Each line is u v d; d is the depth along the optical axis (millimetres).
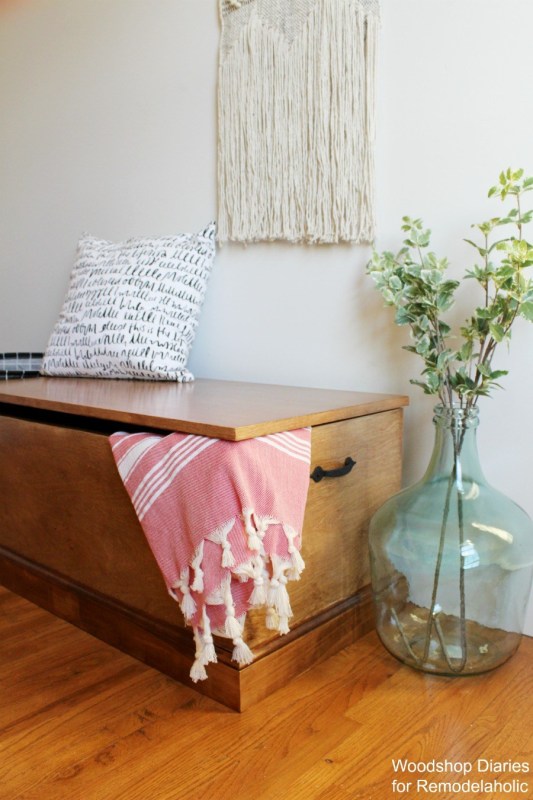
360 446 1251
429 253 1219
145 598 1194
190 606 995
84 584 1321
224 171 1651
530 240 1216
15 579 1494
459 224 1306
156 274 1615
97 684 1132
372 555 1197
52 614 1399
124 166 1931
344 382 1501
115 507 1203
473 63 1266
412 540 1150
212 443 992
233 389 1468
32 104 2197
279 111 1529
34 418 1549
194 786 884
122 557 1219
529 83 1205
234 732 995
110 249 1753
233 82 1613
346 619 1251
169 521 1020
